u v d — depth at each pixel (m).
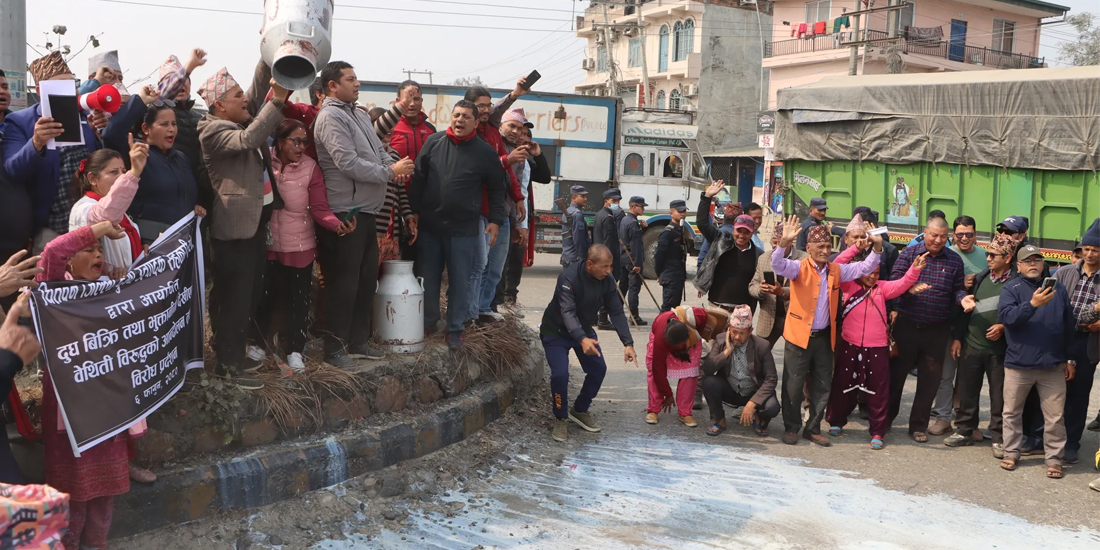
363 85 15.35
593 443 6.12
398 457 5.03
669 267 9.96
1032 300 5.44
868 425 6.89
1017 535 4.72
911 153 11.20
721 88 41.50
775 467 5.75
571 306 5.97
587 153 15.97
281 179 4.74
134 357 3.64
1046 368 5.56
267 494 4.34
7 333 2.74
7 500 2.01
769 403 6.31
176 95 4.35
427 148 5.79
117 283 3.56
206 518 4.11
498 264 6.79
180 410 4.17
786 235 5.97
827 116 12.17
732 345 6.31
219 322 4.45
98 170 3.67
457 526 4.53
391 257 5.98
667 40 43.81
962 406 6.30
